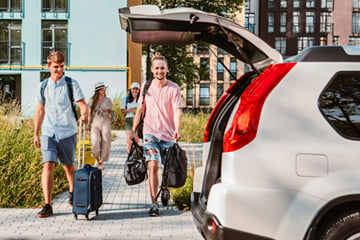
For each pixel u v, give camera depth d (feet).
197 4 143.54
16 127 29.58
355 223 11.71
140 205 23.41
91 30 96.68
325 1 213.66
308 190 11.75
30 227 18.86
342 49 12.54
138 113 21.98
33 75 98.84
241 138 12.06
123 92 95.45
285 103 12.09
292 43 213.46
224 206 11.93
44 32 98.22
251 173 11.94
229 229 11.87
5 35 98.89
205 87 193.67
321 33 213.87
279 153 11.89
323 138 11.94
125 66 96.63
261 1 212.43
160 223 19.83
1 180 23.34
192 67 147.13
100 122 34.14
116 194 26.16
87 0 96.63
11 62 98.89
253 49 13.24
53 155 20.63
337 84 12.17
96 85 33.63
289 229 11.74
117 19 96.63
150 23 14.12
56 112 20.65
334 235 11.75
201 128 57.21
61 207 22.65
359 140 11.92
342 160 11.80
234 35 13.21
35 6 97.91
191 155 39.75
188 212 21.95
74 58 96.58
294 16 213.46
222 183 12.34
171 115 21.35
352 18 215.92
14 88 105.81
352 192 11.62
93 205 20.21
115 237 17.65
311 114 12.04
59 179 27.25
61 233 18.02
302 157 11.84
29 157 26.21
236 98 14.96
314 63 12.30
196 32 14.82
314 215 11.70
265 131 12.00
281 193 11.79
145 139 21.30
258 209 11.83
